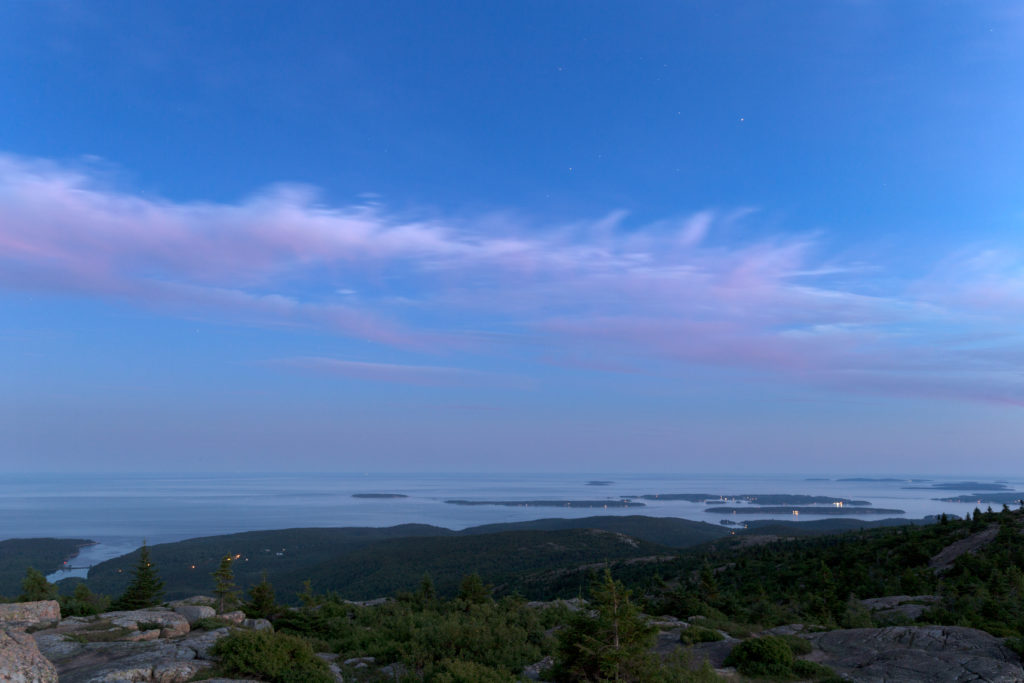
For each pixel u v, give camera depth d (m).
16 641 17.69
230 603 45.06
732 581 85.44
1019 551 59.84
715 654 26.77
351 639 31.98
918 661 23.83
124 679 19.70
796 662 24.48
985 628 30.72
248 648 22.31
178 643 24.67
